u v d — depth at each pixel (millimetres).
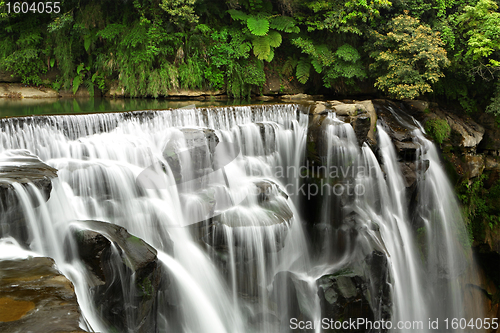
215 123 11078
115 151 8961
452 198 14891
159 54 17391
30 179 5734
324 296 9594
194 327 7414
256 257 8562
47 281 3973
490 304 15742
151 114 10125
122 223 7691
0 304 3502
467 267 15008
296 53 19984
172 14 16453
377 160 12180
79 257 5535
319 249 11055
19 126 8242
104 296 5461
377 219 11461
